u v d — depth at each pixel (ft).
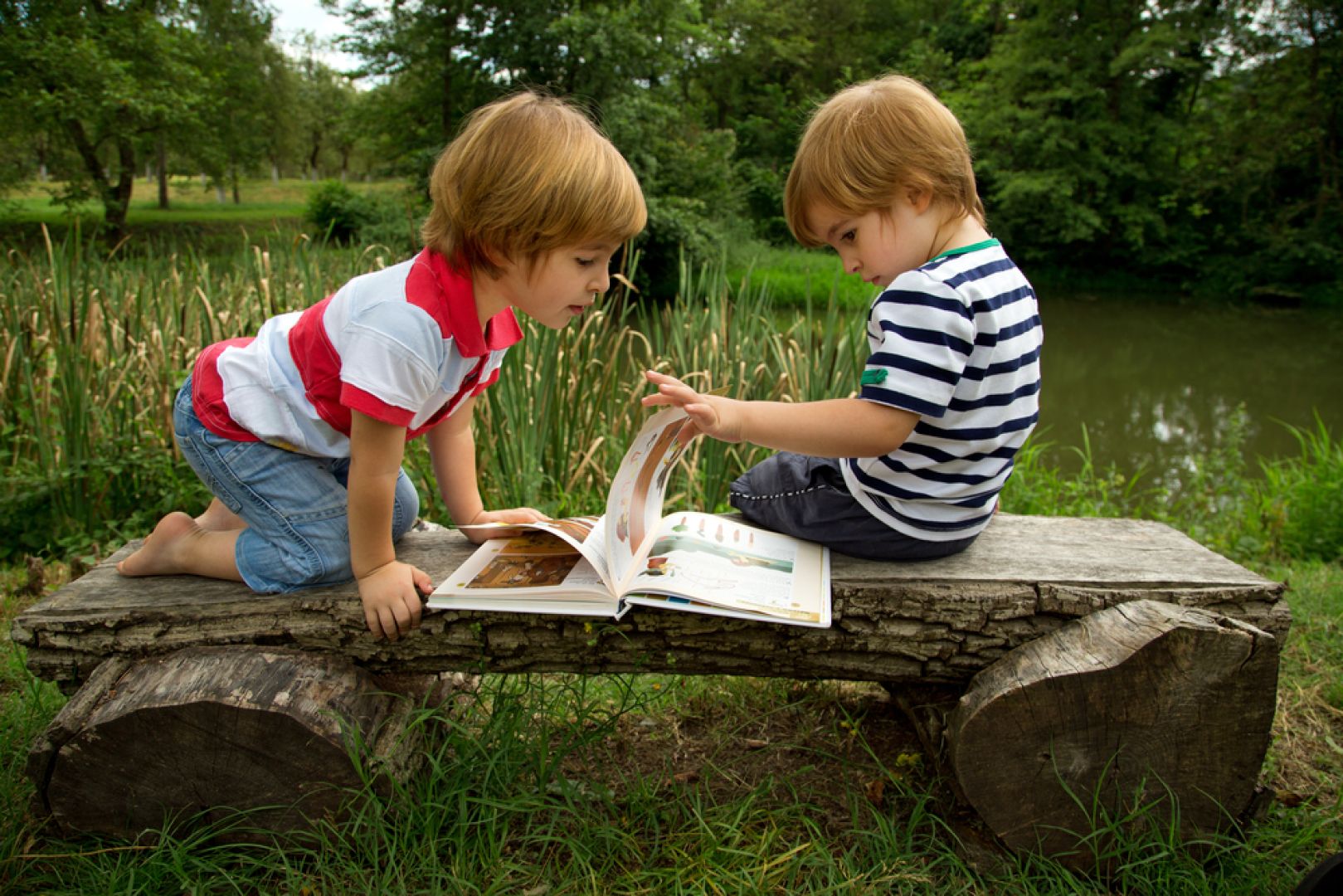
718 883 5.25
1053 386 38.60
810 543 6.17
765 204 88.94
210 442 5.57
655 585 5.30
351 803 5.33
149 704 5.12
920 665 5.76
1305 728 7.27
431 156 62.18
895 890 5.37
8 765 6.23
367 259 14.42
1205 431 29.32
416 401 5.09
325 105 146.72
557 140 4.84
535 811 5.64
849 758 6.79
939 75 96.73
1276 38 71.41
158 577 6.03
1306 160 72.79
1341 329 56.49
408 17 68.39
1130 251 77.15
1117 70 71.72
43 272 14.71
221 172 64.75
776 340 12.48
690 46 72.23
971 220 5.37
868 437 4.95
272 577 5.71
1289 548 13.09
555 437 11.92
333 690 5.40
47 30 49.55
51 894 5.04
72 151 59.16
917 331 4.84
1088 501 13.93
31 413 11.23
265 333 5.76
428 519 11.24
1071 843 5.50
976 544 6.20
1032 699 5.18
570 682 7.26
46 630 5.59
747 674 5.89
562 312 5.34
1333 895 4.59
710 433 5.02
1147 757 5.31
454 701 6.49
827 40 125.49
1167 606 5.33
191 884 5.15
